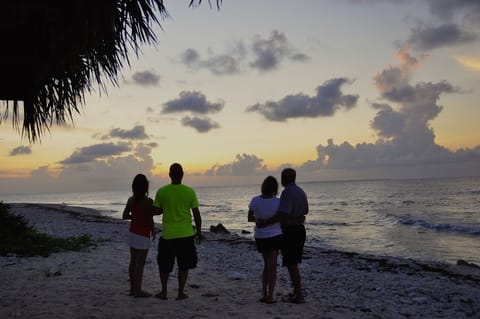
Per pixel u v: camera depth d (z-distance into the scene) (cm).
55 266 887
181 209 607
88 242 1322
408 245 2042
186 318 534
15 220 1205
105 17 346
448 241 2181
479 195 7175
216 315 551
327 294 730
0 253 988
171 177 614
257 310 582
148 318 529
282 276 893
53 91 502
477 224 2933
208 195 15400
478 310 649
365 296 732
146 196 634
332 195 10138
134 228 631
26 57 401
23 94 525
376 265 1135
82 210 4906
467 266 1242
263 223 614
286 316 557
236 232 2628
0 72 475
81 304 586
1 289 673
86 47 381
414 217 3619
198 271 912
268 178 619
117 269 867
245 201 9294
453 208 4603
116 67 397
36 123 534
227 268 994
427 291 786
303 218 621
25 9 346
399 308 646
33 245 1085
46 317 523
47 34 379
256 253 1342
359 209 4972
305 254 1362
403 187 13488
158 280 771
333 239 2281
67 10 353
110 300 610
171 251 612
